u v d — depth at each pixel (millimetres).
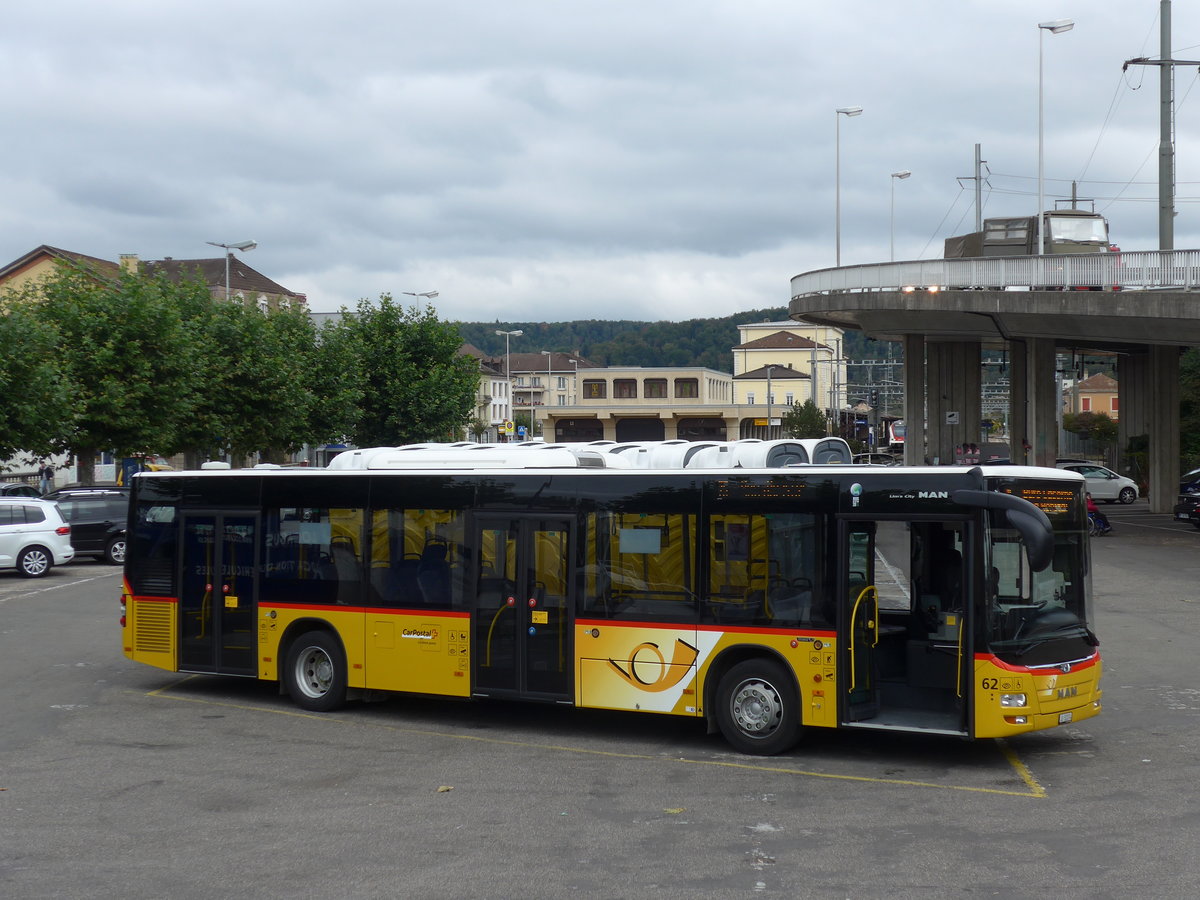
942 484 10688
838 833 8523
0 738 12062
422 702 14234
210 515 14336
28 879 7535
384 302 63406
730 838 8391
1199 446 55312
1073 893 7105
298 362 50875
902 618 11523
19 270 71312
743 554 11383
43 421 35656
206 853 8078
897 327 47094
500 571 12484
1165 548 32219
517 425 132375
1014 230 46688
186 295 46969
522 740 12039
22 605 23391
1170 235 37188
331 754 11359
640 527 11836
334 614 13438
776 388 141125
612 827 8711
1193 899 6973
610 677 11883
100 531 32562
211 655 14258
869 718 11047
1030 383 45281
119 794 9766
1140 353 59188
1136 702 13398
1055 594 10875
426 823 8828
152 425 41250
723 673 11531
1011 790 9805
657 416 126188
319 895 7184
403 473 13109
